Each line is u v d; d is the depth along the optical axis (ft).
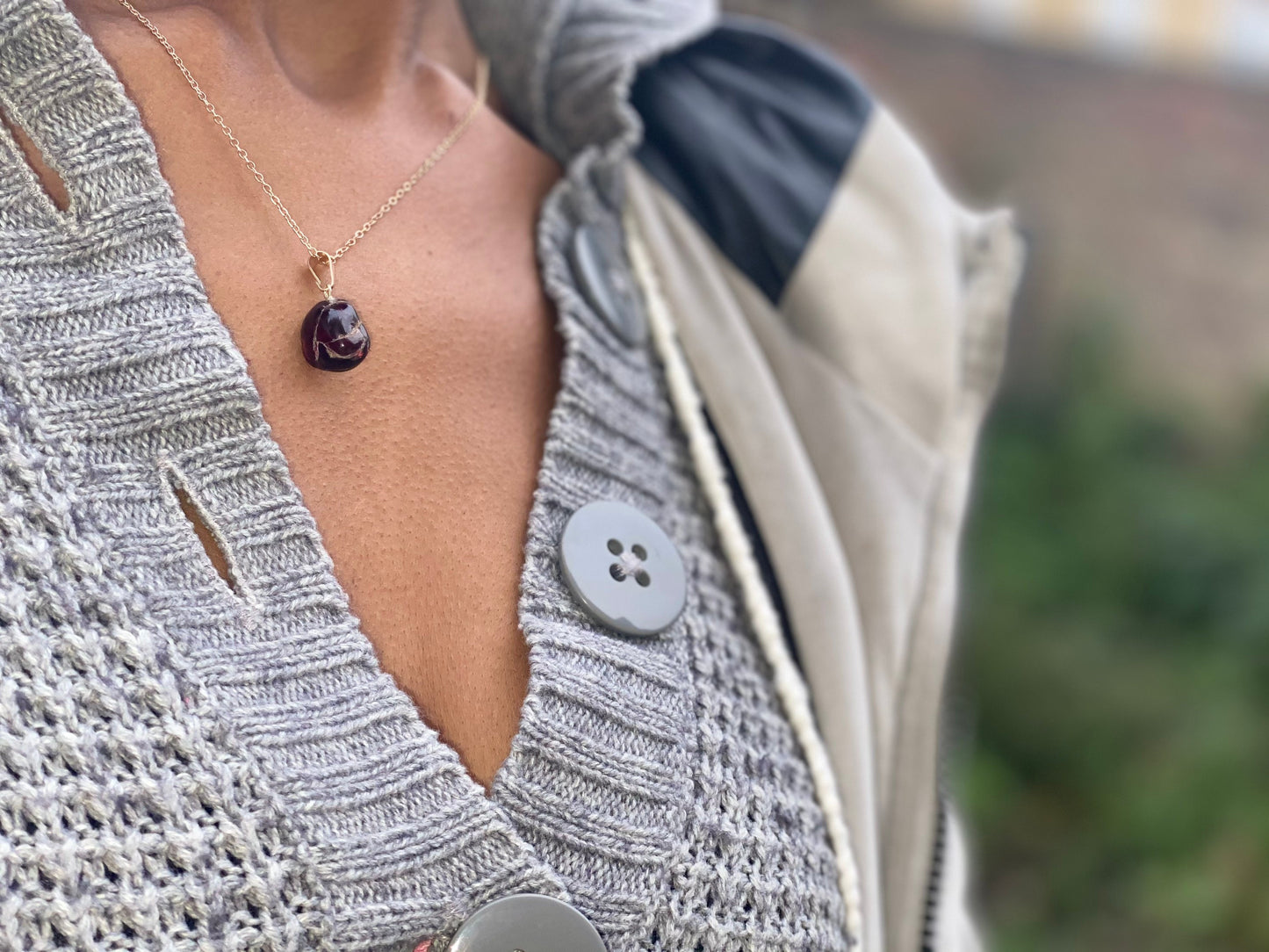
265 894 0.79
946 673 1.19
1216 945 3.17
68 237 0.87
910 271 1.26
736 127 1.30
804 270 1.25
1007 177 4.43
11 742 0.76
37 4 0.87
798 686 1.06
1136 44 4.68
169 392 0.86
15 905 0.74
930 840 1.17
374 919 0.81
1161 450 4.02
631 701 0.93
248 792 0.80
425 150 1.04
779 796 0.99
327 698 0.85
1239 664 3.50
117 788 0.78
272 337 0.91
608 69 1.21
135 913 0.76
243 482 0.87
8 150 0.87
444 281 0.99
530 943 0.84
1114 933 3.23
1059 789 3.45
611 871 0.89
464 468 0.95
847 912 1.02
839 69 1.35
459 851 0.84
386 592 0.90
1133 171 4.53
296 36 1.01
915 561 1.21
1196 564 3.65
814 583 1.12
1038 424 4.07
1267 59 4.77
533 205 1.12
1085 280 4.35
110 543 0.82
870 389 1.24
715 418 1.16
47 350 0.84
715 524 1.10
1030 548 3.76
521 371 1.02
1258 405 4.12
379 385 0.93
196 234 0.91
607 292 1.10
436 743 0.86
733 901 0.93
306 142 0.97
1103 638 3.59
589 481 1.01
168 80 0.93
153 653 0.80
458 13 1.19
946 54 4.50
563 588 0.95
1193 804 3.30
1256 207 4.56
